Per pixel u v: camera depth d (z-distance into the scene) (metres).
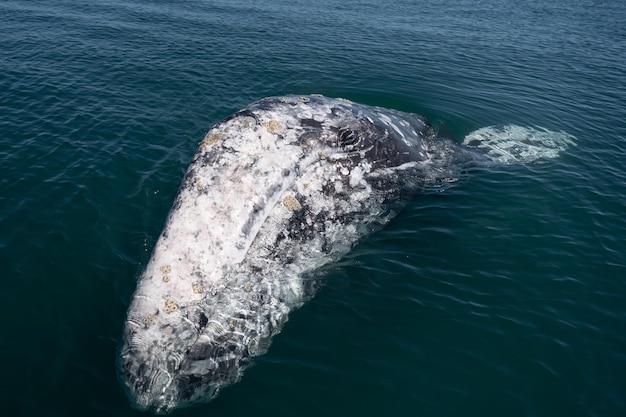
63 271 7.38
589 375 6.03
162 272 6.05
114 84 14.32
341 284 7.12
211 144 7.09
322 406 5.64
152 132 11.67
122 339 5.85
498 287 7.28
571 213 9.05
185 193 6.69
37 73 14.77
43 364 6.00
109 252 7.77
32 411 5.48
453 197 9.17
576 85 16.84
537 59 19.80
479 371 6.06
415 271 7.45
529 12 30.38
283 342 6.31
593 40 23.89
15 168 9.86
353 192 7.84
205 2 26.09
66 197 9.03
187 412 5.54
